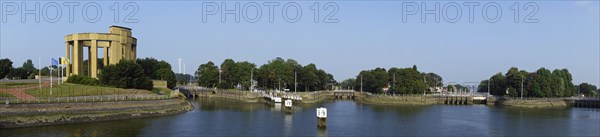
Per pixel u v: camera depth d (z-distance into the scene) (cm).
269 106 17388
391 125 11719
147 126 10238
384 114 15125
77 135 8606
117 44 19325
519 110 17962
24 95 12138
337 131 10306
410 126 11575
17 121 9200
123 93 14625
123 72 16300
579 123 12656
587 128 11512
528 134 10388
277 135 9531
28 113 9531
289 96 19812
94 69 18888
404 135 9962
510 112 16712
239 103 19112
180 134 9344
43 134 8538
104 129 9506
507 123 12544
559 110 18075
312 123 11669
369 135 9825
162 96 14025
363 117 13825
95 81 16775
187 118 12238
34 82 15950
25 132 8662
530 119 13775
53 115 9925
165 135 9144
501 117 14400
